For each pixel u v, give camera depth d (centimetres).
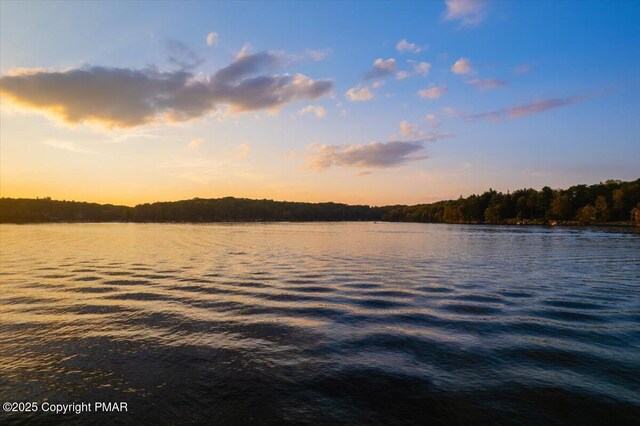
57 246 7581
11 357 1423
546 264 4334
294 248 7012
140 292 2653
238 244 8169
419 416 1004
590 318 1917
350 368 1299
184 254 5806
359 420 988
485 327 1758
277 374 1258
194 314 2025
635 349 1466
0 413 1039
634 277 3331
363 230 16738
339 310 2097
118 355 1436
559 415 1005
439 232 14138
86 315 2014
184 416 1016
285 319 1916
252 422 983
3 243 8456
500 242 8338
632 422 976
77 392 1152
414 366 1313
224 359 1390
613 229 14688
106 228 19412
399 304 2244
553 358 1378
